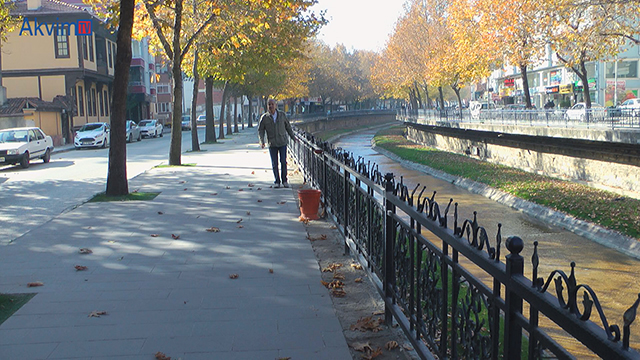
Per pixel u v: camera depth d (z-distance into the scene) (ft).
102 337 15.58
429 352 12.86
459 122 140.26
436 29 192.75
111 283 20.57
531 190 67.92
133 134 145.59
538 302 7.43
